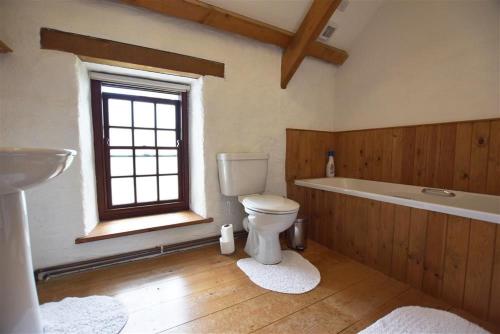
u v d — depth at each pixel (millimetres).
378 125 2371
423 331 1085
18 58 1362
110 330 1077
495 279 1137
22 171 754
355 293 1387
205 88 1928
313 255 1887
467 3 1739
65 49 1455
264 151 2291
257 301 1300
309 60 2533
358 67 2531
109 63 1630
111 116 1902
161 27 1720
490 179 1634
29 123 1401
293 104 2459
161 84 1992
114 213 1920
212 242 2061
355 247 1804
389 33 2242
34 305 958
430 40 1956
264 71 2230
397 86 2201
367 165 2453
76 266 1566
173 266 1679
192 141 2164
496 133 1604
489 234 1148
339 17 2242
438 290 1348
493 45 1628
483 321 1170
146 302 1280
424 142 1998
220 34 1965
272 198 1836
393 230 1552
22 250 916
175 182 2213
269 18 2027
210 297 1330
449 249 1295
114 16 1568
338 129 2758
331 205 1991
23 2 1360
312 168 2645
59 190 1498
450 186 1843
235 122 2100
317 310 1233
